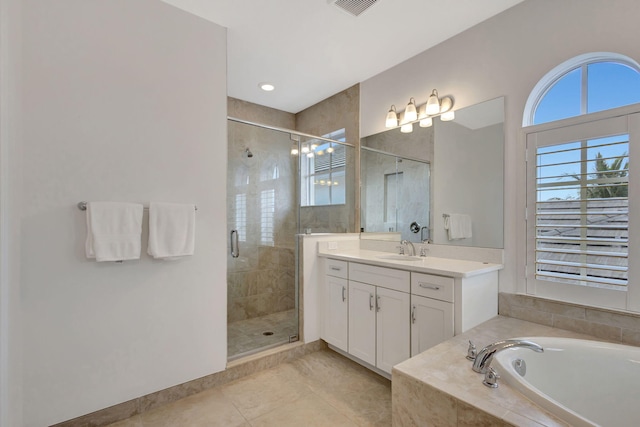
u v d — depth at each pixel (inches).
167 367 76.1
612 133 65.8
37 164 60.7
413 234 105.5
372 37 94.0
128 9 71.5
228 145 106.0
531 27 78.0
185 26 80.0
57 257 62.7
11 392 54.9
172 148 77.4
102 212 65.8
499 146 83.9
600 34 67.4
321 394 79.9
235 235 109.1
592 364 58.0
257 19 84.0
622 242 64.2
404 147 108.9
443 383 49.1
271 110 153.4
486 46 86.7
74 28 64.9
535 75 77.4
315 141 122.6
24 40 59.4
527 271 78.3
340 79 123.0
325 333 106.7
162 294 75.5
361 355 92.7
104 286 67.9
